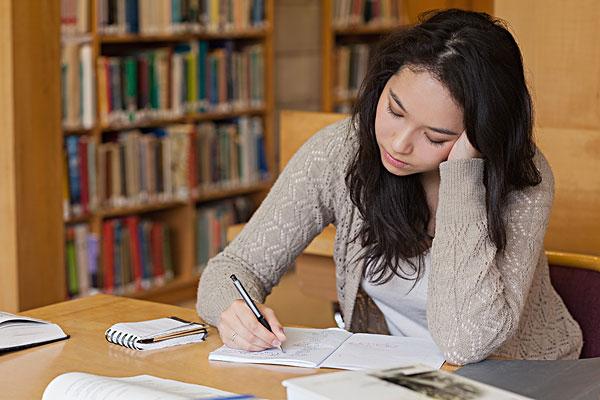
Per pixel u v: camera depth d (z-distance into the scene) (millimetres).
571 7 3395
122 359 2000
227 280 2291
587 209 3213
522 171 2141
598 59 3361
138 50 6062
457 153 2111
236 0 6262
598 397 1769
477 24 2037
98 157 5500
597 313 2516
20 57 3764
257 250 2373
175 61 5922
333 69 7121
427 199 2291
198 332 2135
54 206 3947
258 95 6508
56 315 2318
